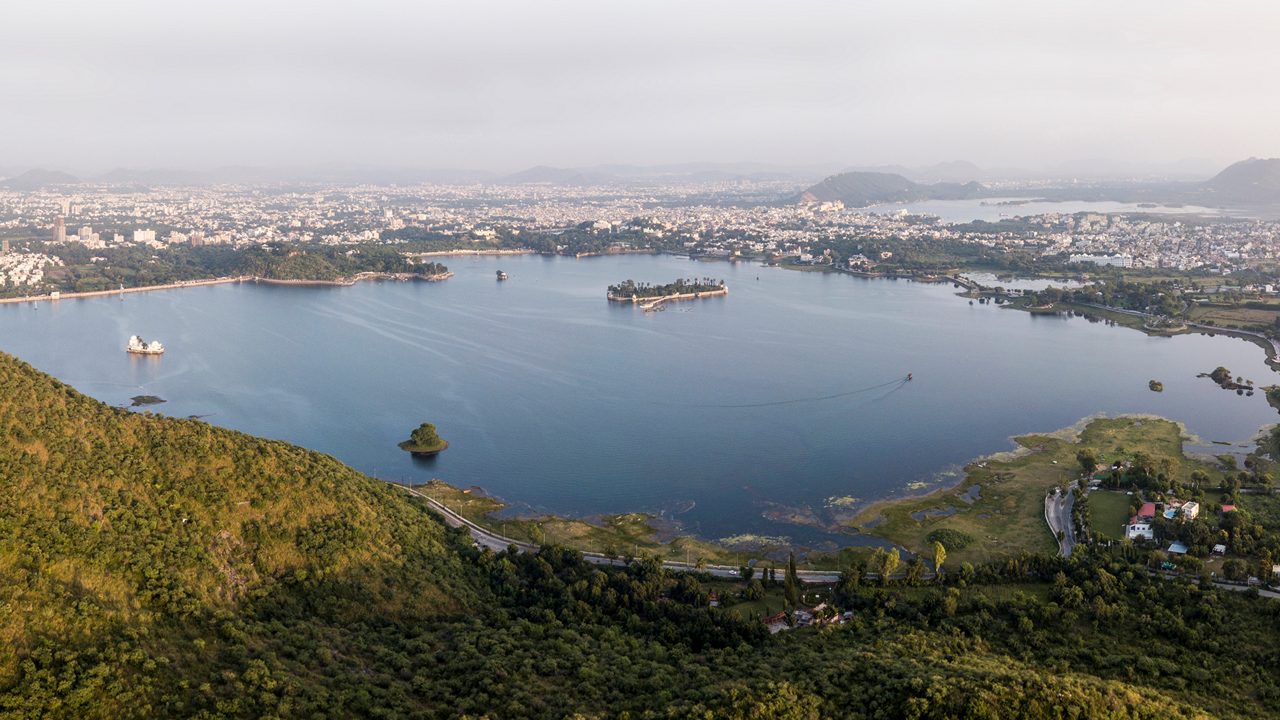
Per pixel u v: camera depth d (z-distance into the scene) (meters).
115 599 159.00
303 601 183.75
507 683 158.12
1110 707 147.88
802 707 148.25
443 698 153.62
